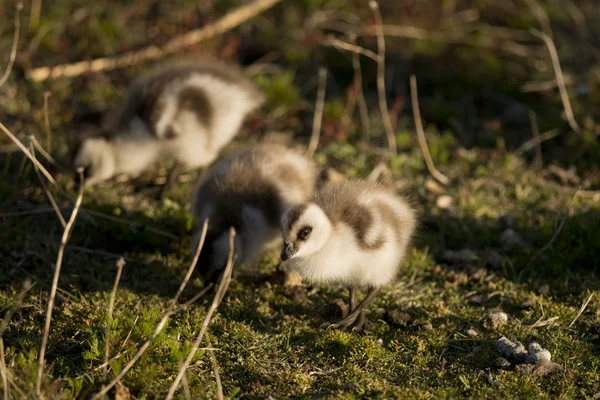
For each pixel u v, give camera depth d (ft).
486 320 33.40
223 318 33.86
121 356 29.63
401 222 33.86
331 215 32.27
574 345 32.12
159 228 40.73
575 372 30.35
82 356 30.63
